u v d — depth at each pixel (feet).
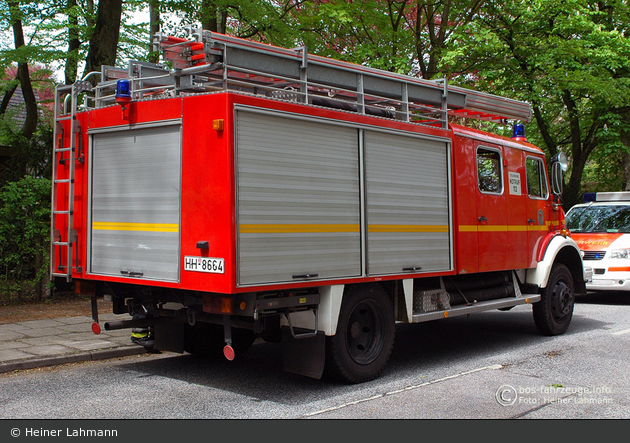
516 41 52.16
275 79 19.49
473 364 22.54
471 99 26.14
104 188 19.44
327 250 18.38
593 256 40.52
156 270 17.78
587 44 53.78
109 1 36.45
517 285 27.27
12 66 49.55
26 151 37.76
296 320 18.79
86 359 22.80
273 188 16.99
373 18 47.52
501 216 26.03
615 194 44.83
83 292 20.90
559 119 74.54
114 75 21.71
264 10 46.14
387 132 20.72
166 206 17.57
